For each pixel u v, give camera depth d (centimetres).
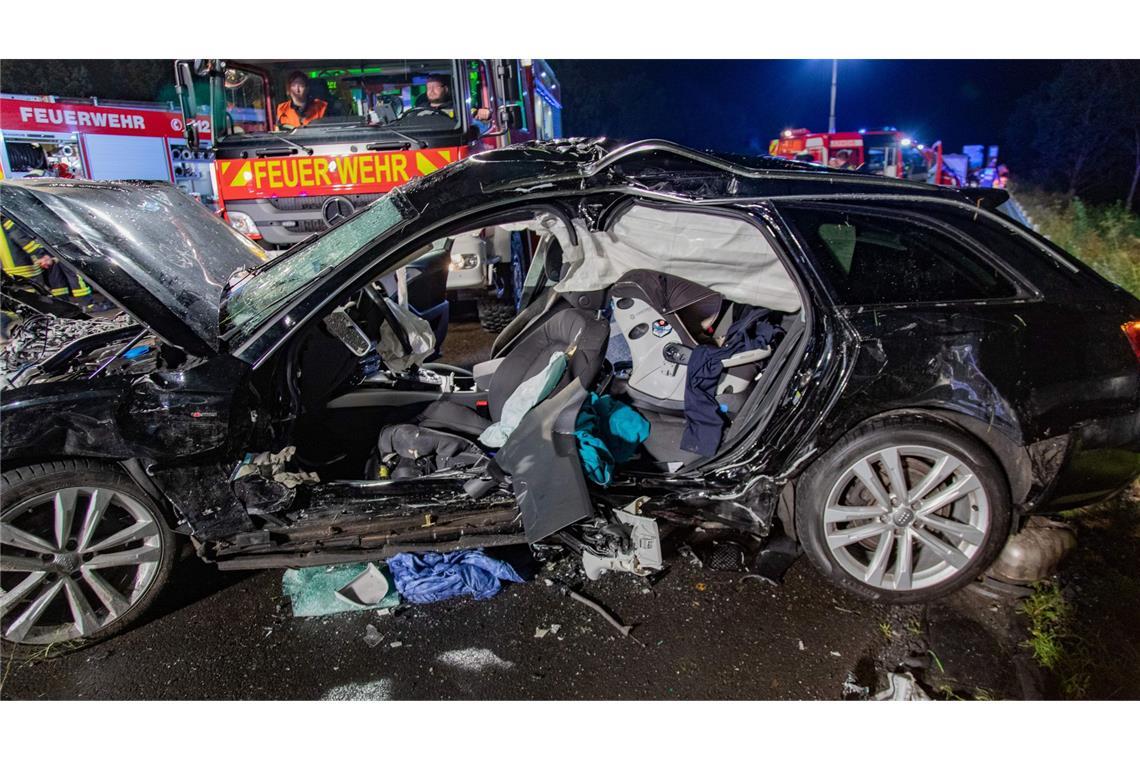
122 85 2175
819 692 222
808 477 256
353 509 257
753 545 289
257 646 252
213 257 302
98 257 247
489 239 571
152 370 244
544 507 248
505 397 301
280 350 251
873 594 256
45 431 227
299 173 606
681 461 283
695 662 236
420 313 414
